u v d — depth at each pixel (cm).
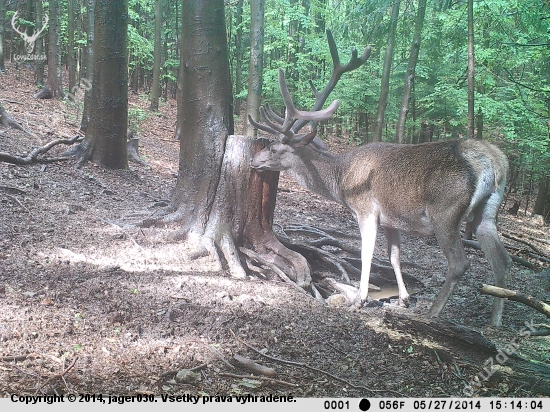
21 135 1005
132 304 453
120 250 571
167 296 480
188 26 623
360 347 453
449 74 1576
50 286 461
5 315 398
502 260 540
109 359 372
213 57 623
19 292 439
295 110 586
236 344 425
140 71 2950
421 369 429
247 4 2152
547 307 436
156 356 387
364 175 575
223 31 631
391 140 2048
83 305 438
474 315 591
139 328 421
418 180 537
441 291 528
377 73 1953
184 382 362
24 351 360
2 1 1881
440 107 1545
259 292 532
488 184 524
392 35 1371
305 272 618
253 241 636
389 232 612
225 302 489
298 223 888
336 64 598
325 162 607
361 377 408
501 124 1557
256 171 625
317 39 1903
